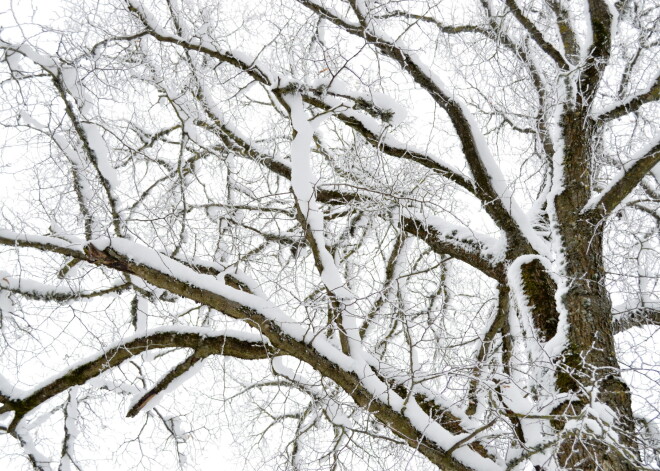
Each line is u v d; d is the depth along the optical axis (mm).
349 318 5207
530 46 6727
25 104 5441
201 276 5219
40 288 6008
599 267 5172
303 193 5508
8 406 5613
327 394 5391
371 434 4699
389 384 5215
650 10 6414
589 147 5910
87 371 5574
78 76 5449
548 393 4188
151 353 7047
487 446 5219
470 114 6477
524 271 5438
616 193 5395
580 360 4520
